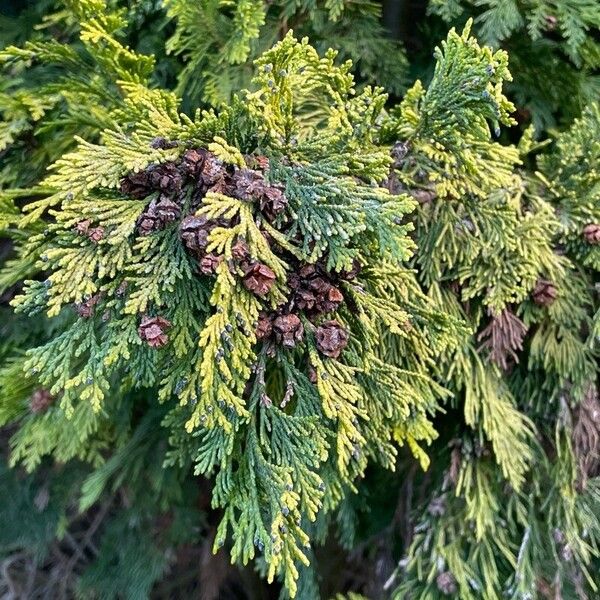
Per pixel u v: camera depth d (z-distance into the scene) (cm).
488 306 26
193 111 31
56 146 29
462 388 29
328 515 34
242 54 25
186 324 20
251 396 21
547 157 28
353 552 40
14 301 19
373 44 30
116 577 44
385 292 22
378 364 22
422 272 26
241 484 21
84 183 19
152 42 32
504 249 26
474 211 25
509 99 32
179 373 21
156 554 44
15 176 29
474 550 29
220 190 19
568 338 28
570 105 31
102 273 19
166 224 20
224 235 18
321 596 43
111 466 36
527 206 28
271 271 19
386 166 21
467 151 22
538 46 30
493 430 27
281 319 20
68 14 28
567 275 28
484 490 29
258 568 32
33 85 32
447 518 30
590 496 29
